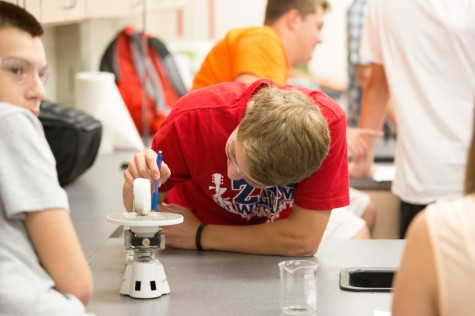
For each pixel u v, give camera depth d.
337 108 2.29
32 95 1.72
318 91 2.36
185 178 2.42
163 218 2.02
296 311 1.93
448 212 1.44
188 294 2.07
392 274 2.26
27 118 1.65
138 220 1.98
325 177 2.30
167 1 5.23
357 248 2.53
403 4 3.44
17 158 1.62
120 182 3.53
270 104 2.04
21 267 1.61
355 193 3.69
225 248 2.45
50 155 1.67
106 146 4.27
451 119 3.42
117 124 4.29
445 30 3.36
